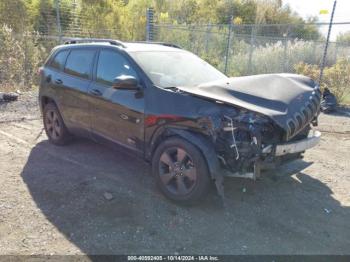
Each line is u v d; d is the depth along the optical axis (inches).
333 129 313.4
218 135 149.9
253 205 166.4
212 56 661.9
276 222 153.0
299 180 197.2
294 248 135.5
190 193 157.6
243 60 623.2
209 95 156.1
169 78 181.5
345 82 436.1
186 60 204.8
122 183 185.6
